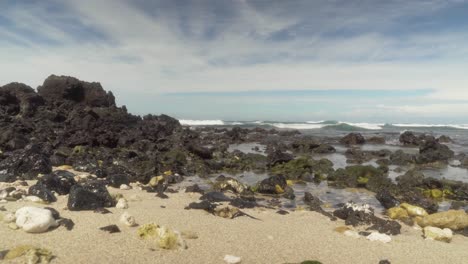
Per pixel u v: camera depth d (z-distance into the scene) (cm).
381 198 1698
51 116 4481
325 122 9012
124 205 1246
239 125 8406
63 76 5278
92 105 5328
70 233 929
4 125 3641
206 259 859
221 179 2194
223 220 1208
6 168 1761
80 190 1195
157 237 913
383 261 923
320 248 1011
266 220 1278
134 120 4853
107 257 811
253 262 873
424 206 1700
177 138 4291
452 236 1215
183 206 1391
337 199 1831
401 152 3412
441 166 3045
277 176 1966
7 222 946
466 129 7550
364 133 6488
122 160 2630
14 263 737
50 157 2375
